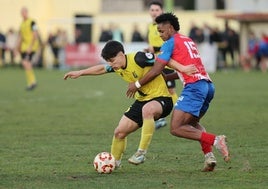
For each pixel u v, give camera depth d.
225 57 77.38
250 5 95.06
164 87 21.55
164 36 21.22
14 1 93.00
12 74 71.31
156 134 29.20
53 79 64.75
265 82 59.62
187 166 22.03
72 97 46.94
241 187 18.72
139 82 20.81
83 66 78.38
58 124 32.75
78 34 79.75
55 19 90.69
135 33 77.19
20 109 39.38
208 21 95.38
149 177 20.20
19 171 21.30
